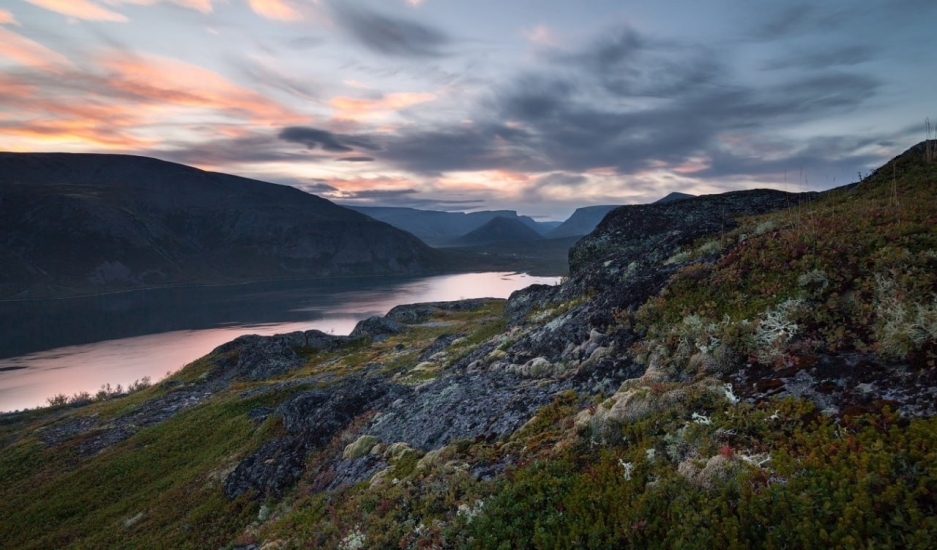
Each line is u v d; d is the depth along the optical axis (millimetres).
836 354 10508
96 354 199375
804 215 18969
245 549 18250
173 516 27188
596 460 10664
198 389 73125
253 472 27078
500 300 119500
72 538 29547
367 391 29422
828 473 7285
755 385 10805
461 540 9688
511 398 17391
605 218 40938
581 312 21047
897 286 10992
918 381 8711
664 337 14945
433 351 47938
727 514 7324
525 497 10133
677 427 10242
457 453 14719
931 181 20797
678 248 24109
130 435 53250
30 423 82562
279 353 80875
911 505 6215
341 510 15062
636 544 7730
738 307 14008
